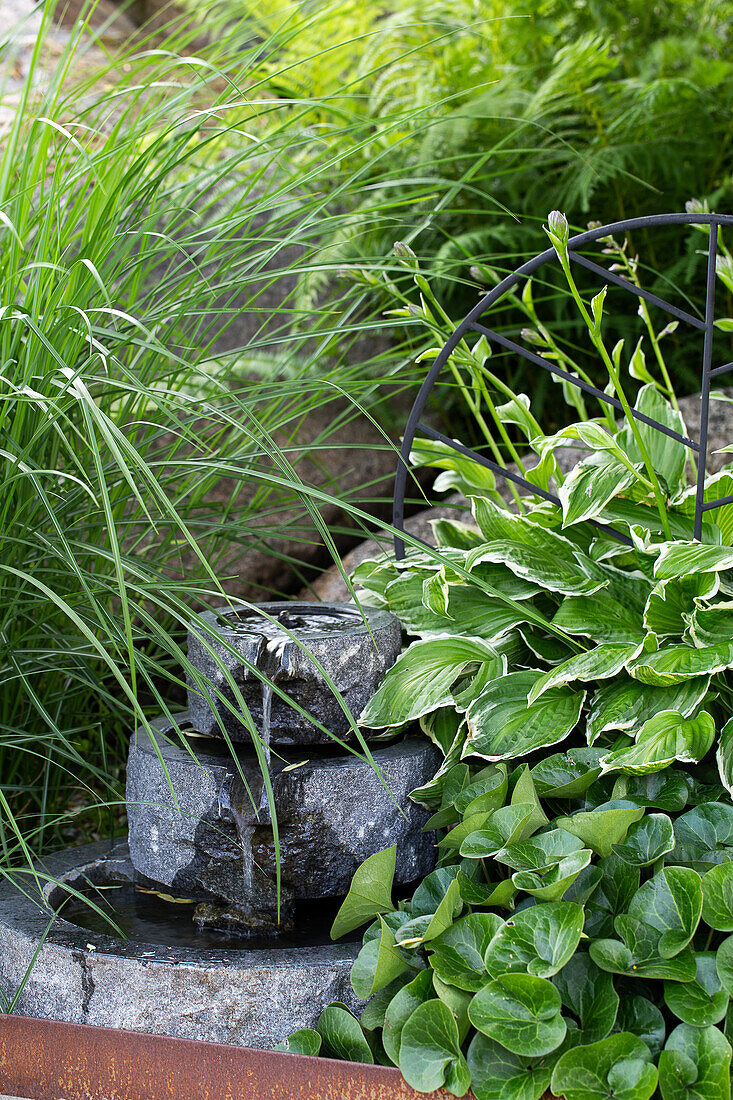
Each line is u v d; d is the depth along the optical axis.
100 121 2.49
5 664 2.32
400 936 1.98
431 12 3.54
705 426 2.22
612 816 1.99
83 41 4.14
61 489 2.36
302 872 2.11
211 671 2.15
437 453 2.48
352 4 3.37
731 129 3.27
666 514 2.27
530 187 3.27
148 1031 2.02
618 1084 1.85
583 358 3.50
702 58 3.13
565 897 2.00
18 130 2.34
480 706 2.17
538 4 3.31
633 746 2.07
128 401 2.43
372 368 3.36
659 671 2.10
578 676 2.12
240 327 3.30
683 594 2.21
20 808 2.51
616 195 3.26
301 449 2.41
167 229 2.41
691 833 2.04
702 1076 1.85
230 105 2.26
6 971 2.11
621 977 1.98
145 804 2.11
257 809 2.07
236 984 2.01
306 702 2.14
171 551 2.66
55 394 2.23
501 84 3.25
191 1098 1.97
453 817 2.14
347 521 3.45
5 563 2.25
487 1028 1.87
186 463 2.15
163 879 2.15
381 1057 2.00
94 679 2.34
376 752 2.17
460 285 3.39
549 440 2.25
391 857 2.02
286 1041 2.00
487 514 2.33
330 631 2.19
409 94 3.59
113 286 2.52
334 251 3.17
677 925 1.93
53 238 2.32
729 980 1.88
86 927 2.14
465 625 2.28
